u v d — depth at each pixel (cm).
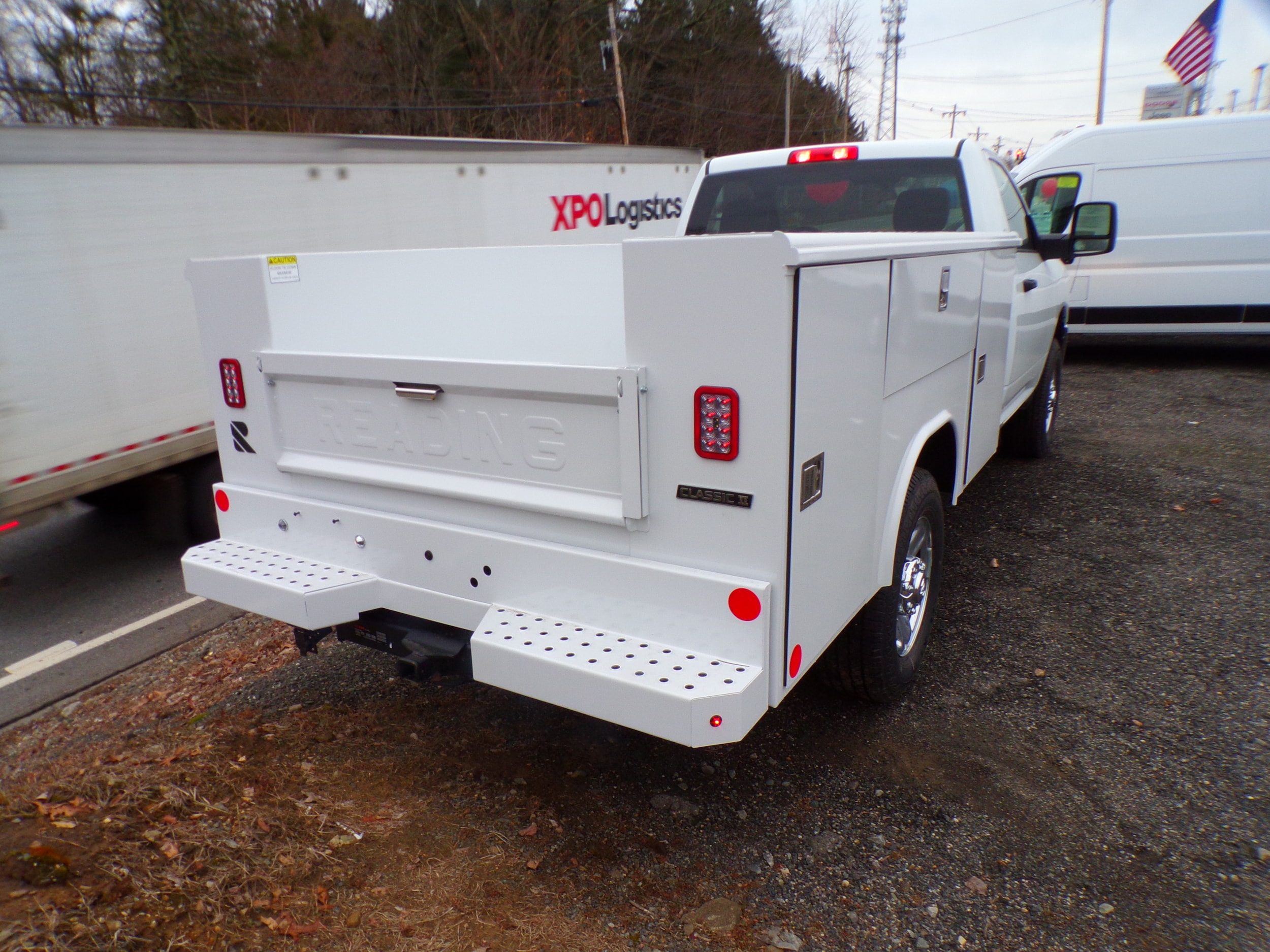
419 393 253
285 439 298
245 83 2320
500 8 2803
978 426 404
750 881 246
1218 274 984
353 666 377
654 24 3344
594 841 261
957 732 320
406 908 231
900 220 445
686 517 215
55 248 465
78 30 2027
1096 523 537
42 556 576
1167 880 246
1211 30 2139
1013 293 451
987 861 254
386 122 2623
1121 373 1036
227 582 287
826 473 224
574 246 392
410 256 359
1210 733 317
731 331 197
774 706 218
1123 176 1002
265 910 224
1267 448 691
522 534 246
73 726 352
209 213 557
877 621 300
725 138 3716
